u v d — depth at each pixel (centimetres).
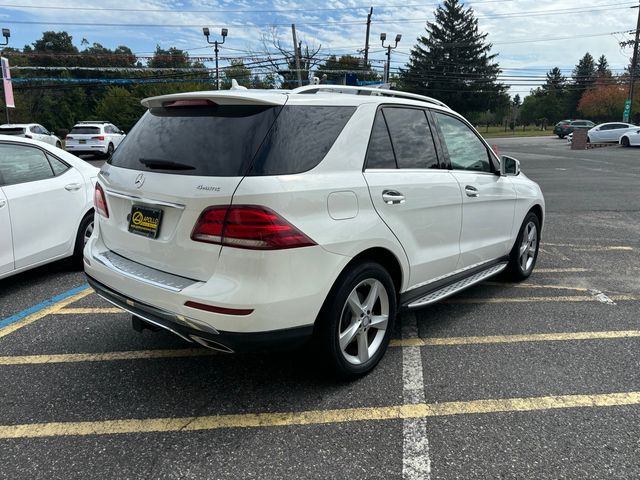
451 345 383
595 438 271
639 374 339
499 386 323
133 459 254
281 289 263
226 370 344
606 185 1359
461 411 296
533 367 348
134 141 327
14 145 491
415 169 355
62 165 540
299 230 267
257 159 264
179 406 300
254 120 277
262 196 256
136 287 291
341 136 303
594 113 6638
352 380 328
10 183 476
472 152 432
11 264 471
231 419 288
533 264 552
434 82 7056
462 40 7025
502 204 461
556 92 8669
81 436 271
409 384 325
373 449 262
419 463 251
